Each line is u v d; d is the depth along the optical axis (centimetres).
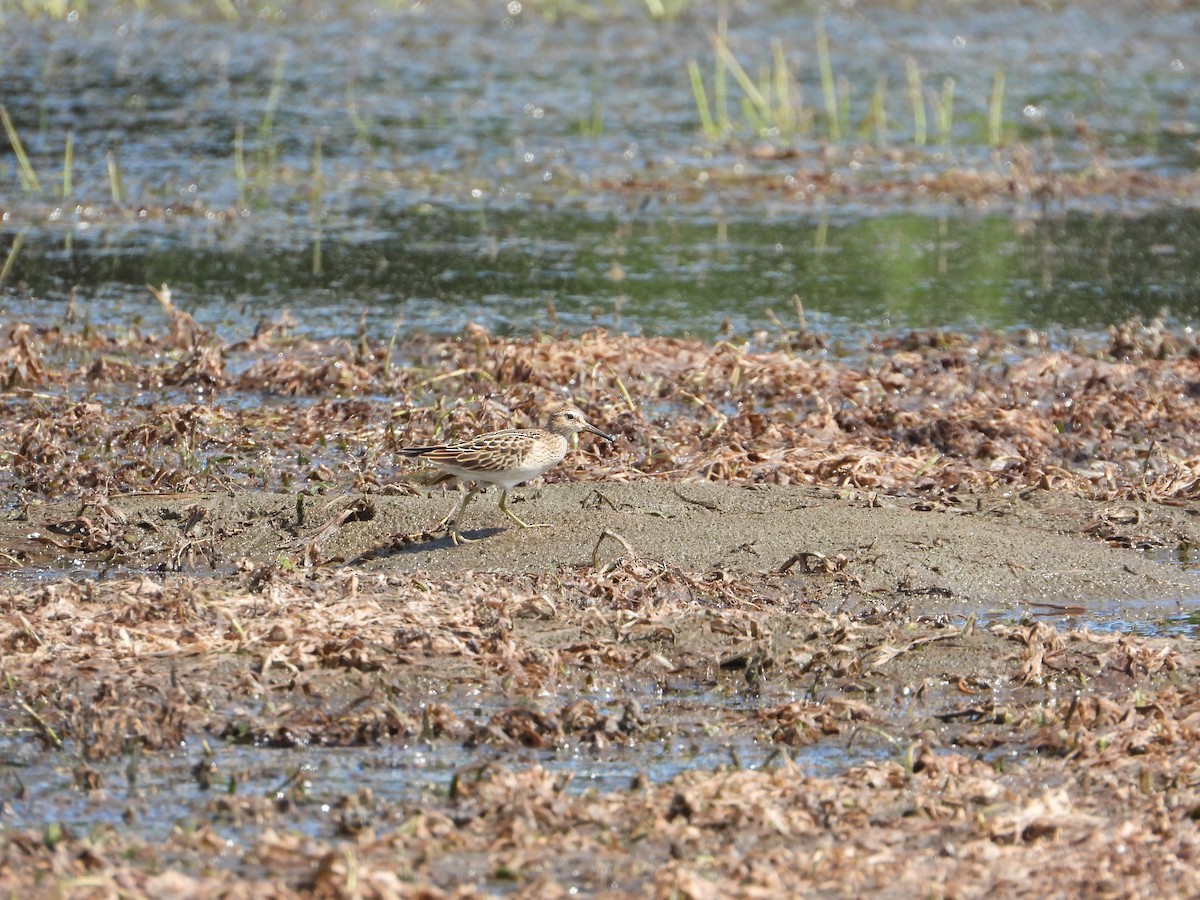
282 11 6956
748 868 1472
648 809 1585
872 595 2181
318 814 1605
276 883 1423
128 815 1593
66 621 1978
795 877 1458
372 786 1664
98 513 2381
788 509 2434
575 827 1565
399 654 1920
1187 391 3192
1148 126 5600
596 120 5334
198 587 2120
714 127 5412
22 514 2420
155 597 2059
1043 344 3525
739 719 1839
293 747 1747
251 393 3156
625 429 2856
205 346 3269
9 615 1983
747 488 2517
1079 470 2739
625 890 1448
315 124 5366
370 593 2097
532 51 6438
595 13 7044
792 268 4138
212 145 5097
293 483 2633
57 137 5078
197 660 1897
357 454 2778
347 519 2381
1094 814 1602
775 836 1547
